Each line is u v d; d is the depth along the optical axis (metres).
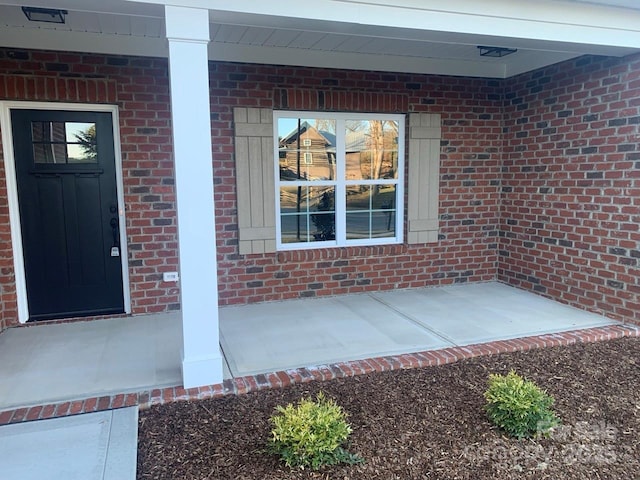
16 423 2.66
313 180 5.40
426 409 2.85
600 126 4.57
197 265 3.02
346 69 5.15
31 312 4.50
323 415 2.38
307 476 2.21
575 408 2.87
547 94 5.18
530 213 5.52
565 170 5.00
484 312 4.80
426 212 5.70
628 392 3.08
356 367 3.41
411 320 4.55
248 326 4.38
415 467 2.29
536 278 5.47
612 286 4.54
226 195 4.93
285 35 4.38
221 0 2.90
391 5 3.29
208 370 3.11
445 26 3.45
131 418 2.71
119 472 2.22
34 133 4.33
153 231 4.70
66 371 3.37
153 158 4.61
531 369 3.44
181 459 2.35
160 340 4.01
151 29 4.16
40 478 2.18
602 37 3.88
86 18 3.81
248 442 2.50
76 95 4.28
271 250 5.14
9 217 4.27
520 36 3.65
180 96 2.87
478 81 5.71
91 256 4.62
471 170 5.84
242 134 4.87
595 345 3.93
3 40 4.03
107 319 4.60
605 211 4.57
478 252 6.02
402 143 5.66
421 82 5.47
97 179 4.55
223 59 4.70
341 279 5.46
